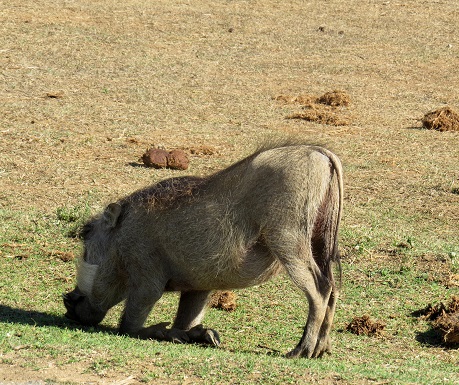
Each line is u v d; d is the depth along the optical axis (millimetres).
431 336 31750
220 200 27156
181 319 29484
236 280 27547
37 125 60344
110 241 29094
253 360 24141
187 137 60062
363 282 36469
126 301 29156
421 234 43000
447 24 99312
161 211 28156
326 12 102000
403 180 52406
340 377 22969
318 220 26125
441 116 66625
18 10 93062
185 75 77438
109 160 53688
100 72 76312
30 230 40344
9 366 22469
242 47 87688
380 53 88250
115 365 22891
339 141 60906
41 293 33375
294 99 72000
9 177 48969
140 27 91188
